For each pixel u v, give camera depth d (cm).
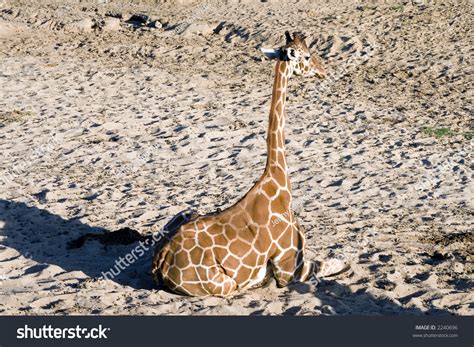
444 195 1168
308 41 2211
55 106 1686
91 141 1438
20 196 1125
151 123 1562
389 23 2372
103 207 1073
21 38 2409
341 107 1706
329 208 1094
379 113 1662
